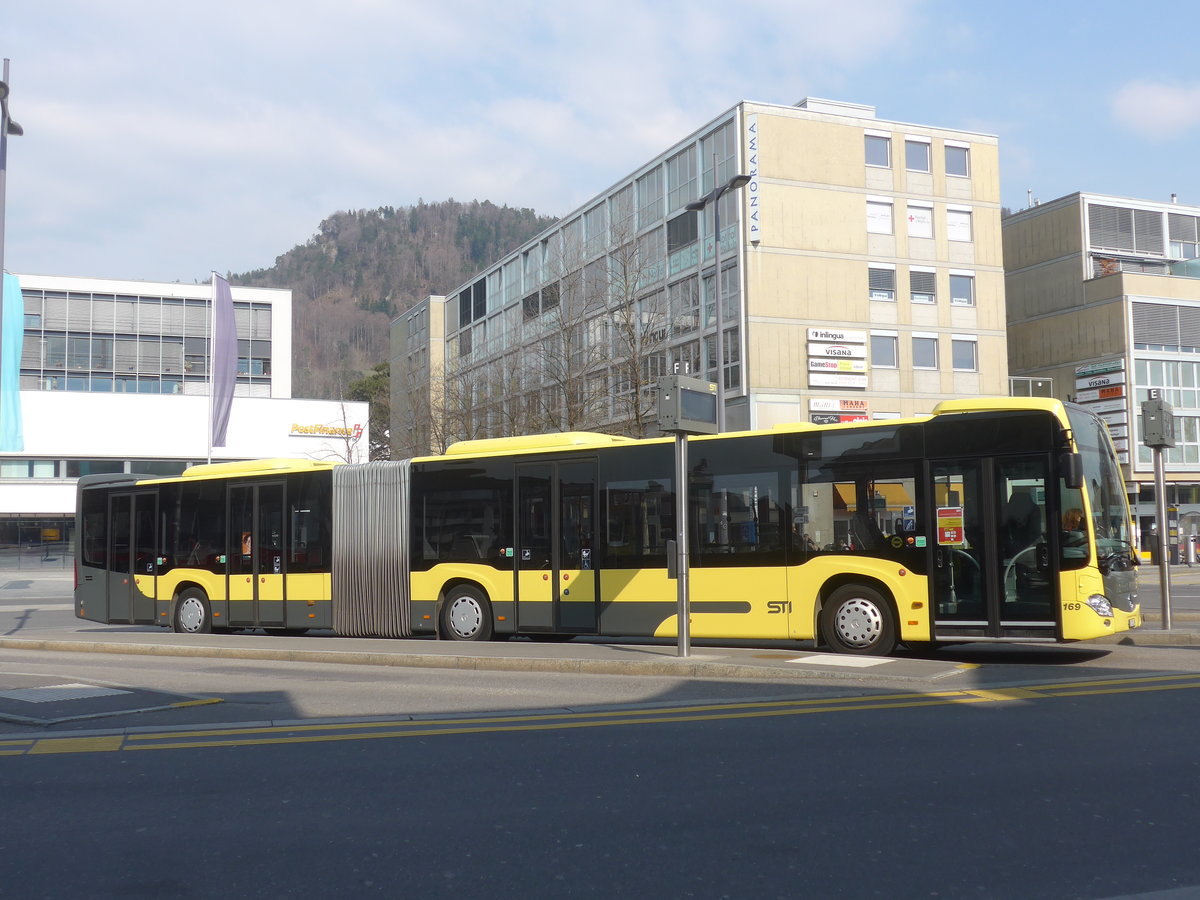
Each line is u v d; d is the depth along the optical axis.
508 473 18.11
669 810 6.62
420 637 19.83
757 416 46.09
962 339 50.00
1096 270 56.84
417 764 8.20
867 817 6.35
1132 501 52.88
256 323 83.44
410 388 58.25
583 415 38.88
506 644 17.09
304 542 20.08
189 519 21.77
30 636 21.88
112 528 23.00
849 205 48.34
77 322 78.69
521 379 43.78
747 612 15.77
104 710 10.90
